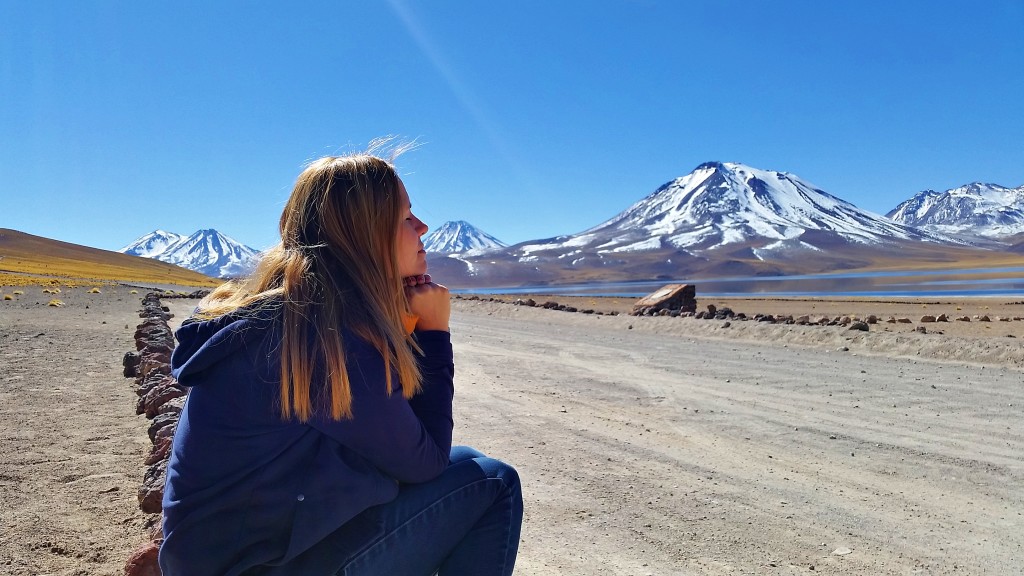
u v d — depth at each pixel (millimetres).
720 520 4414
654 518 4445
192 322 1723
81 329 17641
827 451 6098
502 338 16172
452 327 19578
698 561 3766
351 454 1701
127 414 7359
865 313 30594
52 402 7996
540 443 6379
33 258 149625
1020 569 3672
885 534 4188
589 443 6383
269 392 1616
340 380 1596
